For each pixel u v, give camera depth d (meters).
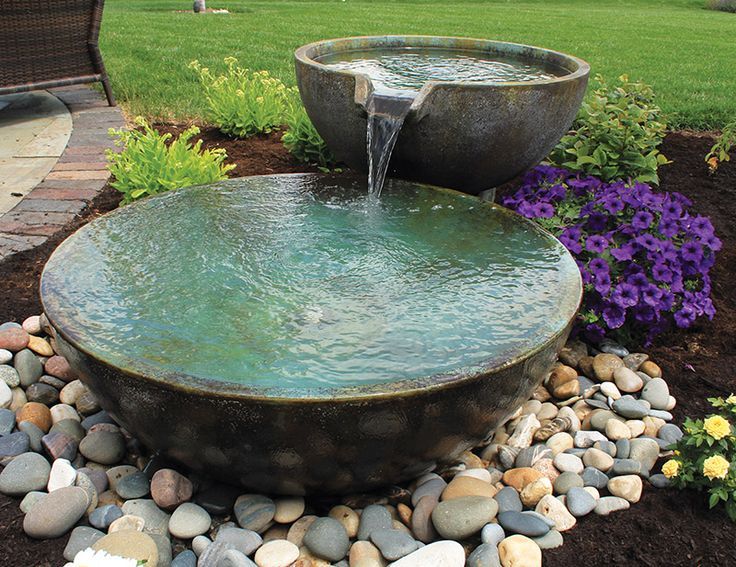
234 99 4.57
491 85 2.69
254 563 1.76
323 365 1.79
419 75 3.31
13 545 1.80
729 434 2.01
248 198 2.82
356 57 3.68
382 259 2.38
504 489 2.04
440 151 2.87
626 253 2.71
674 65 7.74
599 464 2.16
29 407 2.26
